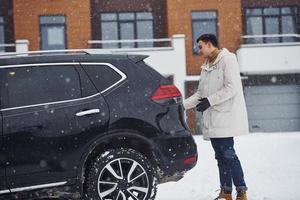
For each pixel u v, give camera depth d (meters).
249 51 22.38
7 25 23.83
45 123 4.80
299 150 11.34
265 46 22.34
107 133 4.93
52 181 4.79
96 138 4.90
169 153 5.12
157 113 5.12
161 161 5.09
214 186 7.13
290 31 24.42
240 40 23.58
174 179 5.27
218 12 23.53
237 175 5.56
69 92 5.00
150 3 24.31
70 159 4.83
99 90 5.07
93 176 4.88
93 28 24.08
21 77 4.95
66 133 4.83
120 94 5.09
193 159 5.26
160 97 5.20
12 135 4.71
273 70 22.38
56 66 5.07
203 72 5.89
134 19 24.27
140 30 24.28
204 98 5.46
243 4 24.53
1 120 4.72
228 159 5.58
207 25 23.55
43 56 5.10
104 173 4.98
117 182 4.96
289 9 24.53
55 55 5.14
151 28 24.30
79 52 5.39
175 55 22.08
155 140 5.08
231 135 5.53
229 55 5.64
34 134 4.75
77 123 4.87
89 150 4.88
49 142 4.79
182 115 5.32
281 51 22.33
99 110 4.95
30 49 22.73
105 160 4.92
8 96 4.85
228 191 5.75
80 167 4.86
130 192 4.99
